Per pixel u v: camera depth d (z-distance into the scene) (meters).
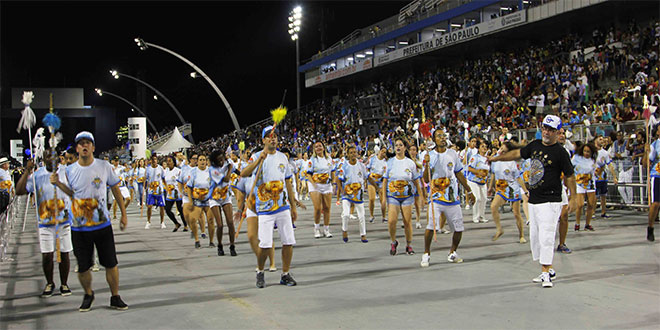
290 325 5.42
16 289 7.48
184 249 10.77
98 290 7.27
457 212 8.31
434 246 10.10
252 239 7.22
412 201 9.27
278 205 7.13
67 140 57.91
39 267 9.29
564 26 29.05
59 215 7.00
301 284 7.26
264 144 7.22
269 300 6.44
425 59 37.66
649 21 25.34
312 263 8.77
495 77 29.17
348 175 10.94
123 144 50.22
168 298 6.69
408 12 39.94
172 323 5.61
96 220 6.12
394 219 9.16
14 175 14.91
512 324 5.27
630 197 14.88
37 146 8.12
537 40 31.70
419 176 9.15
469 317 5.54
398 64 39.28
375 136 25.16
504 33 30.48
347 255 9.44
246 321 5.60
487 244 10.16
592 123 17.48
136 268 8.80
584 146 11.33
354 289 6.88
